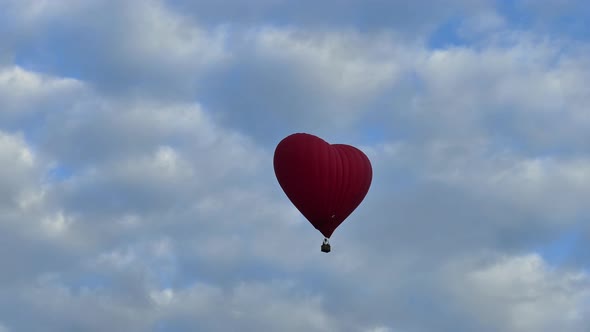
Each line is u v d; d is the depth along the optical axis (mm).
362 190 157250
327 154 156875
